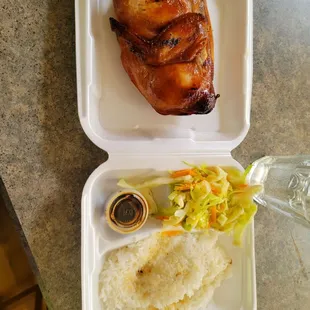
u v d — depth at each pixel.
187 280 0.40
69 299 0.39
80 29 0.36
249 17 0.41
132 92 0.39
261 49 0.44
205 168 0.40
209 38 0.36
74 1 0.38
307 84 0.46
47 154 0.38
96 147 0.40
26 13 0.37
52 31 0.38
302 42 0.46
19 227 0.40
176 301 0.40
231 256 0.42
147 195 0.40
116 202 0.37
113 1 0.35
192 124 0.41
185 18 0.34
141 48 0.34
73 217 0.39
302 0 0.46
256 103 0.44
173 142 0.39
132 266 0.39
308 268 0.46
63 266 0.39
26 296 0.45
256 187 0.40
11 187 0.38
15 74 0.37
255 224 0.44
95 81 0.38
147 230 0.39
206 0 0.40
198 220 0.39
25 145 0.38
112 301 0.38
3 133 0.37
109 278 0.38
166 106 0.35
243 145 0.44
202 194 0.38
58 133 0.39
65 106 0.39
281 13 0.45
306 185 0.39
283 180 0.41
